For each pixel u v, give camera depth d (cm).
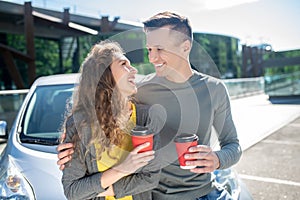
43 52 1817
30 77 1320
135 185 120
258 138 641
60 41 1725
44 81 320
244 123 831
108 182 113
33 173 188
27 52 1307
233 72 2603
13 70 1317
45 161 200
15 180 184
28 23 1298
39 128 255
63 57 1703
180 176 140
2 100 744
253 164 456
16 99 789
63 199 167
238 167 444
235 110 1102
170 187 141
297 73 1516
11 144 237
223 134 148
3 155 229
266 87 1602
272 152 524
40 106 280
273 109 1124
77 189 115
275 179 388
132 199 125
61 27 1591
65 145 116
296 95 1517
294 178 389
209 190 150
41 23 1543
